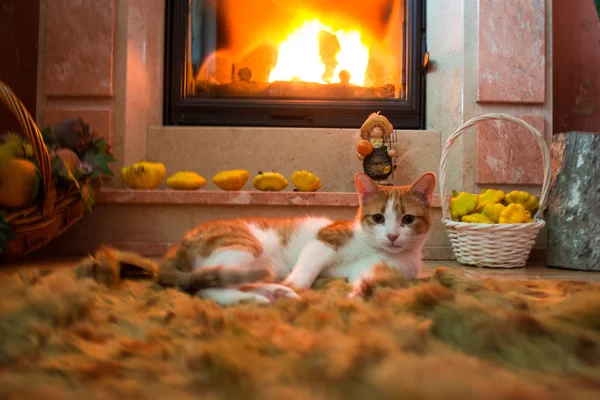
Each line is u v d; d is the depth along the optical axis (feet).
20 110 5.39
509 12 8.20
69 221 6.83
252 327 2.65
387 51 9.49
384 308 2.96
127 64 8.14
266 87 9.18
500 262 6.77
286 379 1.88
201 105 8.92
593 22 9.32
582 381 1.90
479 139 8.13
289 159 8.64
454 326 2.50
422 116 9.00
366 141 8.11
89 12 8.03
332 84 9.19
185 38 9.05
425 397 1.63
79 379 1.96
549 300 3.71
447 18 8.66
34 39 9.36
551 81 8.30
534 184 8.18
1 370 2.10
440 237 7.90
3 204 5.71
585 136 6.72
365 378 1.82
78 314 2.83
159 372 2.02
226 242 4.18
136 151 8.39
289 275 4.49
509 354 2.24
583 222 6.62
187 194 7.56
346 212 7.73
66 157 6.82
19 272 4.29
